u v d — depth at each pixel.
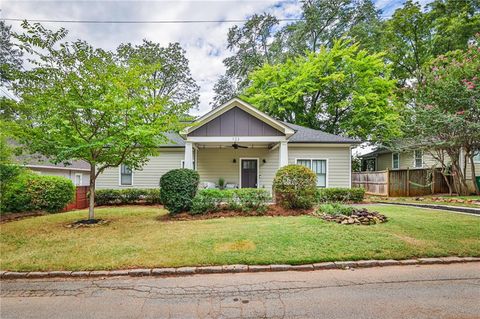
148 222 7.38
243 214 8.02
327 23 22.47
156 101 7.16
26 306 3.17
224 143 11.98
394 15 18.42
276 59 23.75
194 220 7.48
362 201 11.37
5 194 8.36
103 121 6.98
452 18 16.38
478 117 9.66
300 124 21.20
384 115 16.95
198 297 3.34
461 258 4.48
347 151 13.05
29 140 6.67
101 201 12.19
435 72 10.88
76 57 6.52
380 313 2.88
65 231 6.35
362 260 4.40
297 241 5.16
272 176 13.39
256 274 4.05
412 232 5.67
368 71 17.62
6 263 4.37
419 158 16.25
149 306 3.13
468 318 2.77
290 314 2.90
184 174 8.37
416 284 3.62
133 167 8.59
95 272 4.07
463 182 11.84
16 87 6.43
